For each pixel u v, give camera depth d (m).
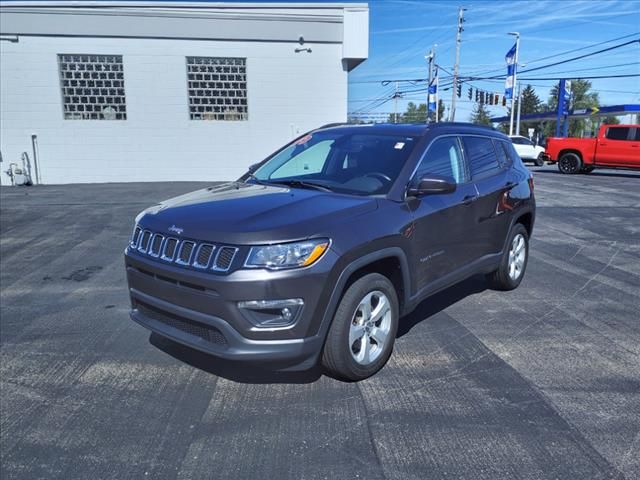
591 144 21.45
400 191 3.93
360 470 2.72
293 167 4.67
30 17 15.59
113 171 16.78
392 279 3.97
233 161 17.14
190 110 16.72
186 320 3.36
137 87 16.39
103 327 4.80
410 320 4.84
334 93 17.02
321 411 3.29
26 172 16.27
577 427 3.09
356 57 16.42
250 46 16.52
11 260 7.28
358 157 4.36
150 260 3.49
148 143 16.75
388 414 3.25
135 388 3.63
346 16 16.28
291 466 2.76
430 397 3.45
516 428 3.08
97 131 16.50
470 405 3.34
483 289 5.82
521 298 5.50
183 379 3.75
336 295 3.29
